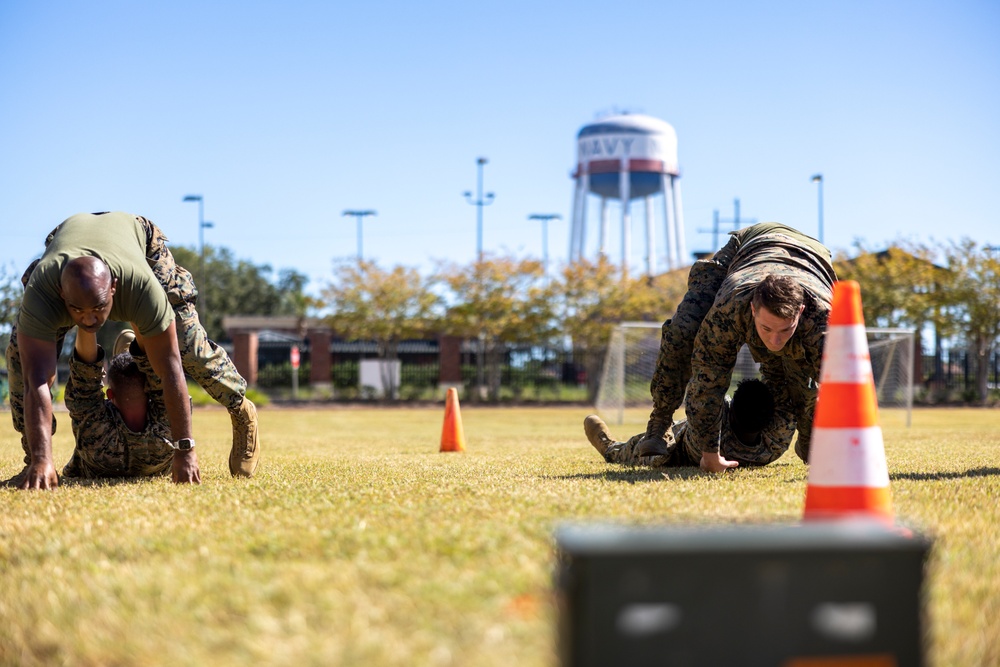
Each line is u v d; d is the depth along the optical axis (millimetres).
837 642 1670
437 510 3982
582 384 38750
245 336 39906
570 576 1711
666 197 55125
